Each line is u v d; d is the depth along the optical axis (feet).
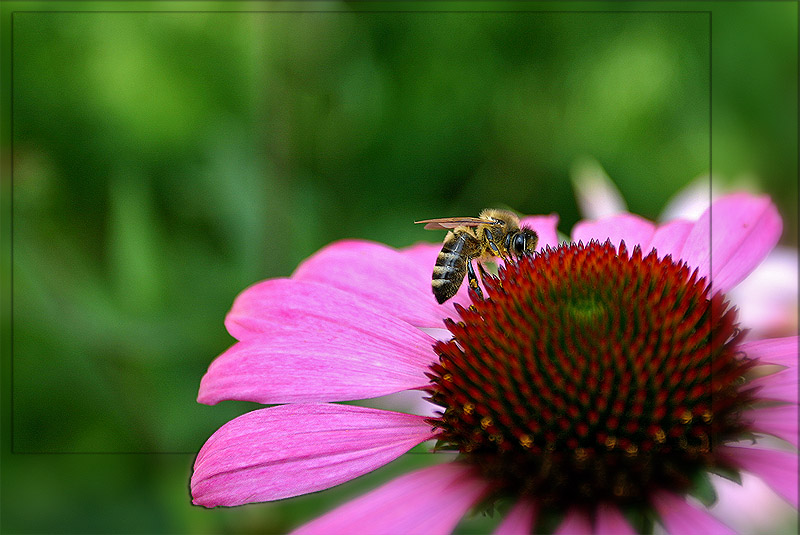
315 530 0.65
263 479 0.68
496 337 0.69
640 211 0.94
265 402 0.71
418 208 0.96
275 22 0.91
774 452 0.66
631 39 0.96
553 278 0.70
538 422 0.67
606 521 0.65
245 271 0.91
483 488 0.67
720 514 0.73
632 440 0.67
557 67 0.97
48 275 0.88
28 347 0.86
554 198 0.96
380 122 0.95
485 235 0.76
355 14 0.94
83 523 0.83
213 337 0.89
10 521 0.83
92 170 0.92
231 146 0.92
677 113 0.95
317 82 0.92
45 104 0.92
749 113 0.88
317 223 0.93
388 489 0.67
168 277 0.90
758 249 0.75
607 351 0.67
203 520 0.81
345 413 0.70
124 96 0.93
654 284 0.69
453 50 0.97
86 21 0.93
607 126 0.95
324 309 0.75
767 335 0.79
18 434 0.84
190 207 0.93
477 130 0.97
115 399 0.86
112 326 0.87
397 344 0.73
